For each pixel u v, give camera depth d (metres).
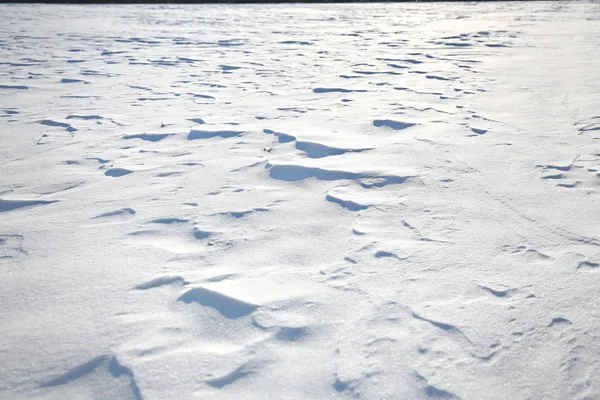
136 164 2.96
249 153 3.09
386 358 1.31
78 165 2.98
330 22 14.69
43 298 1.60
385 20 15.18
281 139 3.34
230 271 1.74
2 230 2.11
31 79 5.95
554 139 3.18
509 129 3.44
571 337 1.38
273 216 2.19
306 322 1.45
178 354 1.34
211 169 2.82
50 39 10.00
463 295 1.57
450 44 8.96
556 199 2.28
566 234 1.96
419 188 2.43
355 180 2.55
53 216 2.25
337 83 5.53
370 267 1.74
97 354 1.35
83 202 2.40
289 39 10.22
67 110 4.46
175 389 1.22
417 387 1.22
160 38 10.41
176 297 1.60
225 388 1.22
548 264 1.74
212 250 1.90
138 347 1.37
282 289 1.62
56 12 18.53
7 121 4.06
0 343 1.39
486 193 2.36
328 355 1.33
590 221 2.06
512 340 1.37
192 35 11.00
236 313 1.50
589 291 1.58
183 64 7.15
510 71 5.95
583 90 4.67
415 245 1.89
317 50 8.51
